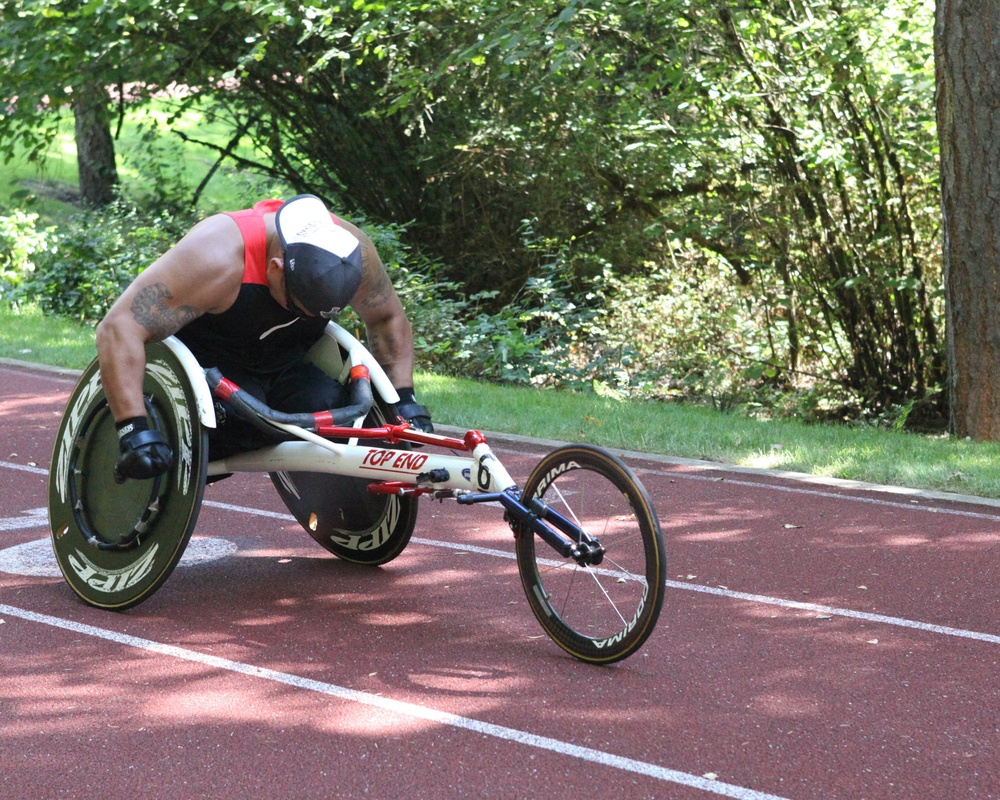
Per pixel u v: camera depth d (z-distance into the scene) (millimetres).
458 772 3633
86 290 16766
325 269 5059
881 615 5215
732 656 4691
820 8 11836
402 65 15234
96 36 16188
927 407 13008
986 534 6598
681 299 14734
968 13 10109
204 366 5402
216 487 7645
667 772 3637
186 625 5020
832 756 3760
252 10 13828
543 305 15641
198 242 5027
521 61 13016
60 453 5512
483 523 6812
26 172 27766
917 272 12641
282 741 3850
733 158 13141
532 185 16797
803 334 13680
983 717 4090
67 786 3535
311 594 5492
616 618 4781
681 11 11938
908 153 12305
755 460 8531
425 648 4770
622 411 10438
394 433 5191
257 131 19641
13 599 5340
